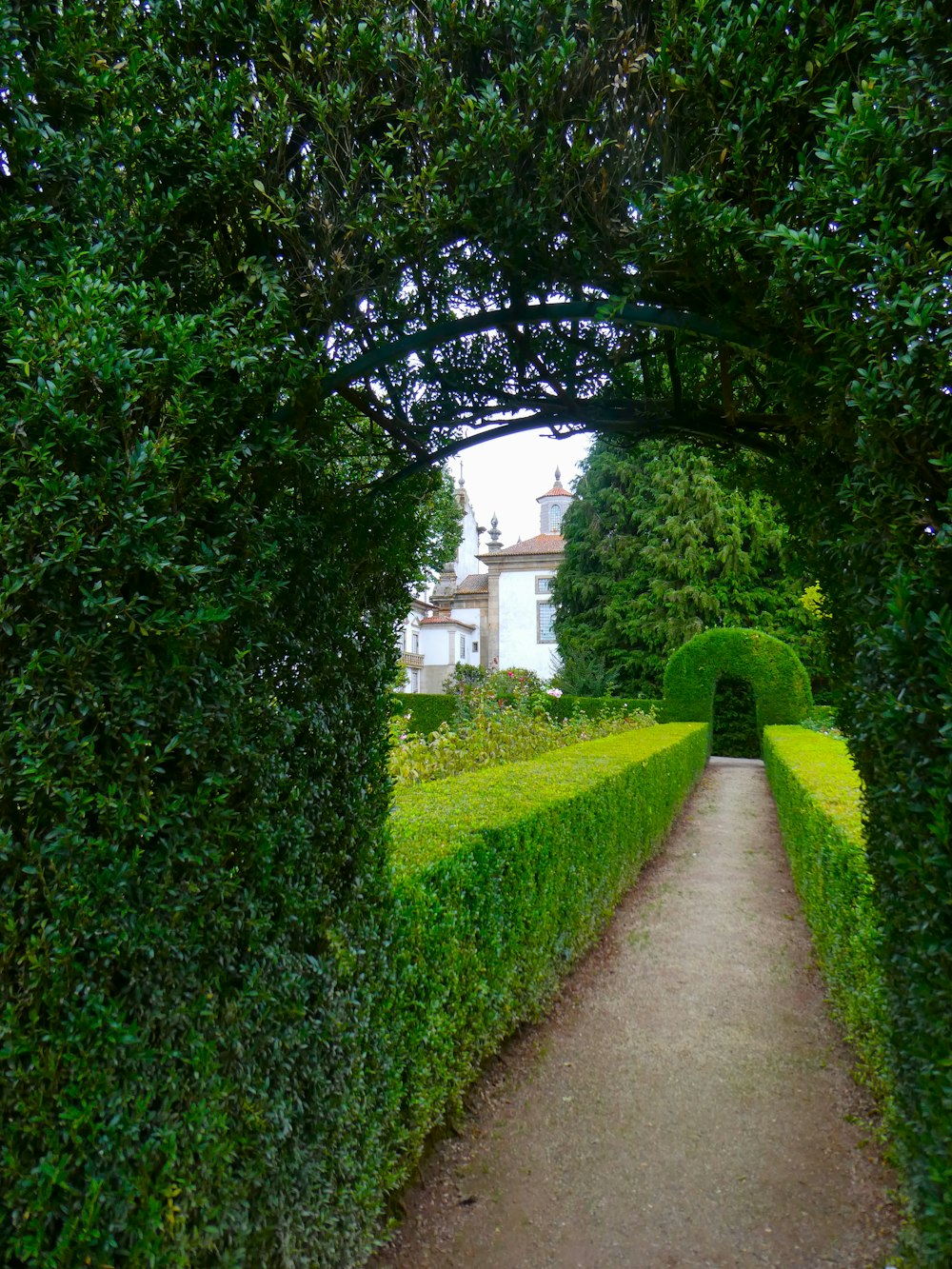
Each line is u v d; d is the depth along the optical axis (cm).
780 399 231
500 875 367
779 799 953
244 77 188
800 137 197
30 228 152
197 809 159
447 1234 264
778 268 185
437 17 198
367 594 255
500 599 3184
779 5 190
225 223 194
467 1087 360
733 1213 275
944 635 151
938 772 158
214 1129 168
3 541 130
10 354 140
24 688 130
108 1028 142
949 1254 171
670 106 200
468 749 796
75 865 136
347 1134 225
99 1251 138
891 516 174
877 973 284
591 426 284
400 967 260
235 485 173
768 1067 382
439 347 258
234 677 175
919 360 160
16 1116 130
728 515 2234
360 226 195
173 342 153
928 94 163
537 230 206
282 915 197
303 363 188
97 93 171
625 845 668
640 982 492
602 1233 265
